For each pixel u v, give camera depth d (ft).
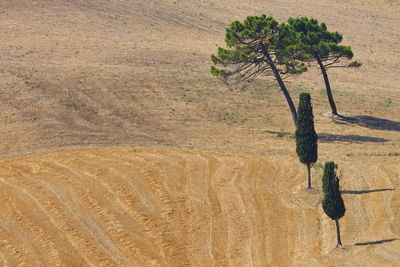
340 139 326.03
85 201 225.15
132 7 627.46
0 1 604.49
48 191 232.73
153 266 185.57
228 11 652.48
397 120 376.89
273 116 367.66
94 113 340.80
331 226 211.20
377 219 214.28
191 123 342.85
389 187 243.40
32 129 306.76
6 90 358.43
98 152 280.31
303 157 240.73
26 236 200.85
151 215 216.95
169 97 383.24
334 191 191.52
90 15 589.73
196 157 279.49
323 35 347.15
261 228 211.82
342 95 429.79
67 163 262.47
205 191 239.91
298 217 220.02
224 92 405.59
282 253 193.77
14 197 227.61
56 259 187.42
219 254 193.98
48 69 413.80
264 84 432.66
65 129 311.06
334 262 183.21
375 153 293.64
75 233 203.21
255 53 318.04
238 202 231.30
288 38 319.06
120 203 224.53
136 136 311.06
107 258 189.26
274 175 260.42
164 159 272.51
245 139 319.06
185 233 207.00
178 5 654.12
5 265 183.52
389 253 185.68
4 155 272.51
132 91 386.32
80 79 396.37
